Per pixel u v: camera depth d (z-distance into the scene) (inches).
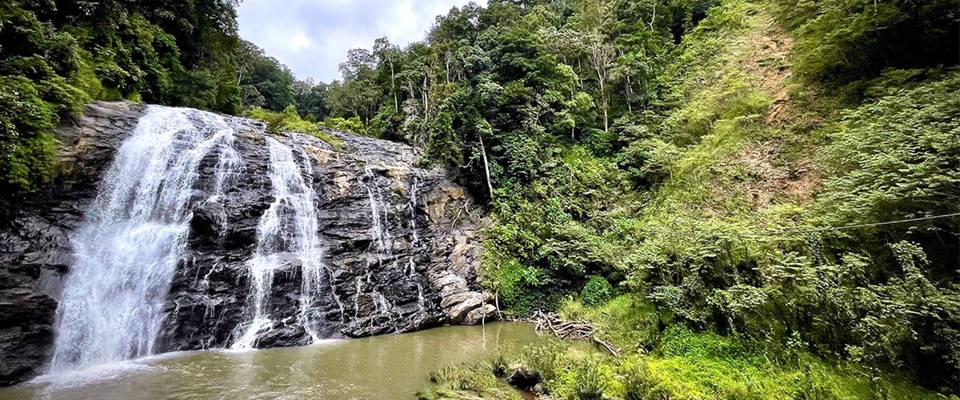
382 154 936.9
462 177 887.7
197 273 510.0
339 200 727.7
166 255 510.3
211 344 478.3
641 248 576.1
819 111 684.1
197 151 624.7
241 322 506.0
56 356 388.2
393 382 356.2
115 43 751.1
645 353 405.4
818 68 721.0
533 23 1376.7
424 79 1240.2
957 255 342.6
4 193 430.9
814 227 401.1
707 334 395.9
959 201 330.3
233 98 1087.0
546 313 682.2
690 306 431.5
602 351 451.8
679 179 805.2
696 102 943.0
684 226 531.8
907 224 355.6
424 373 383.6
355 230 700.7
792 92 753.6
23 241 424.5
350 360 428.5
